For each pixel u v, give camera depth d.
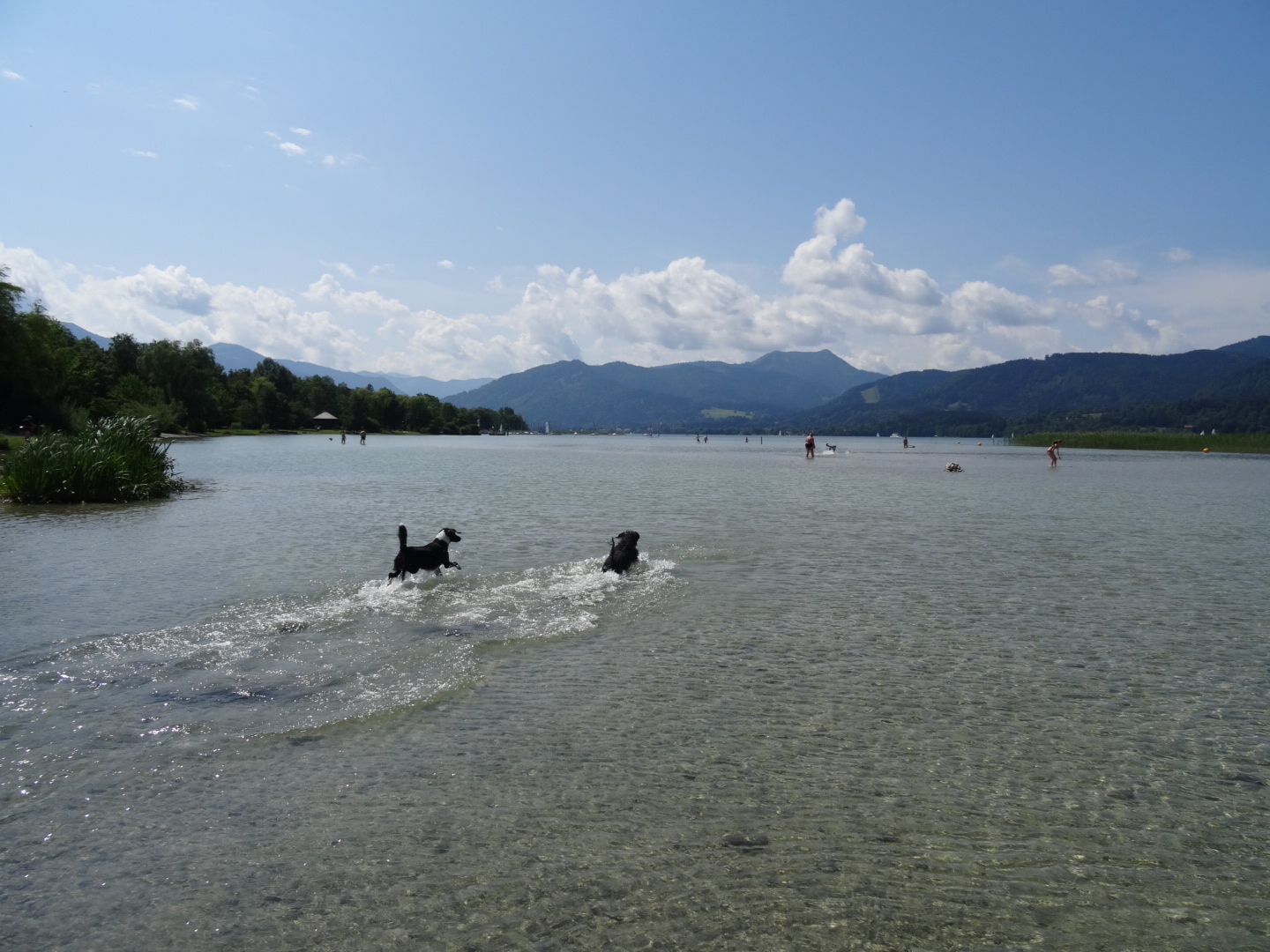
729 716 6.20
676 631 8.70
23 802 4.67
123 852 4.16
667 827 4.50
